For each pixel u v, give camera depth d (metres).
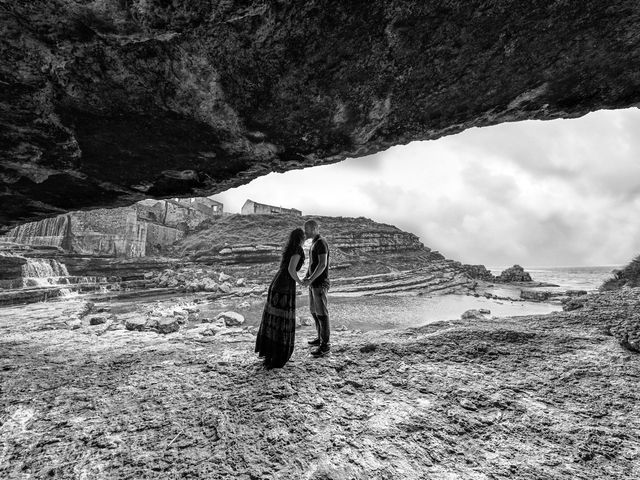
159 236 44.03
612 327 4.18
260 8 2.43
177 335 6.54
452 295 27.36
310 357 3.92
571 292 24.47
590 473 1.81
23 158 3.94
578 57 3.30
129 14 2.32
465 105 3.96
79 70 3.00
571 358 3.47
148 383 3.32
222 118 3.75
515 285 38.78
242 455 2.02
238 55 3.01
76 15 2.38
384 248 53.84
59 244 32.41
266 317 3.52
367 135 4.34
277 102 3.61
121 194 5.31
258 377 3.31
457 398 2.74
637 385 2.85
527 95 3.81
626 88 3.72
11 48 2.67
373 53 3.16
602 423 2.31
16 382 3.44
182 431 2.35
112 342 5.43
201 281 26.16
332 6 2.65
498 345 3.94
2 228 6.07
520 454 1.99
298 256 3.52
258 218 50.12
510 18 2.89
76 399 2.97
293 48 3.00
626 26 2.96
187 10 2.31
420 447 2.07
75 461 2.03
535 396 2.74
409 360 3.65
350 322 14.25
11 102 3.17
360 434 2.23
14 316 9.95
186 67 3.07
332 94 3.58
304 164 4.96
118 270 26.92
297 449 2.07
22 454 2.12
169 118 3.71
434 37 3.04
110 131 3.83
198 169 4.83
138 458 2.04
